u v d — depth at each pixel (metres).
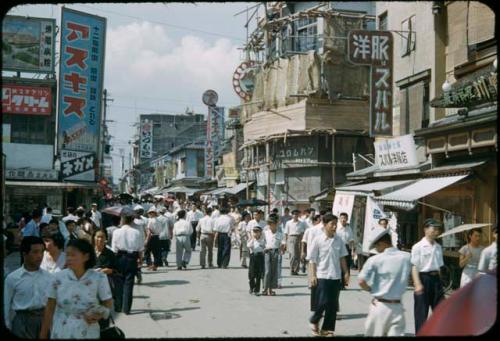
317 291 9.06
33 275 5.80
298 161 29.86
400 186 15.91
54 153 28.61
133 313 10.97
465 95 12.89
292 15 30.30
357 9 29.70
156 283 15.12
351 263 18.55
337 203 18.84
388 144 17.53
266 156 32.59
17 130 28.45
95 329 5.16
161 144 76.19
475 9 15.06
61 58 28.27
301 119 29.27
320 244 9.09
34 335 5.70
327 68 29.19
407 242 16.52
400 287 6.85
